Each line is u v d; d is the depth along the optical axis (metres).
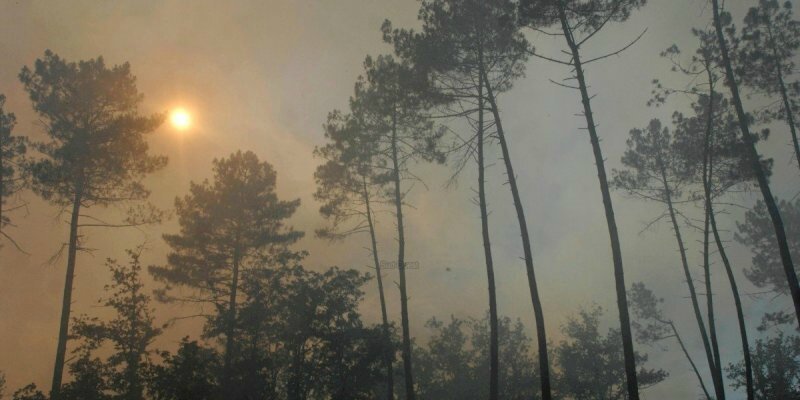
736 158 22.06
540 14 17.23
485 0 18.89
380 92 24.52
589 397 33.34
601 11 16.59
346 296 22.62
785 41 22.62
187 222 28.97
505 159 18.19
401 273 23.66
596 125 16.34
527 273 16.89
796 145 22.84
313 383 21.42
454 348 35.91
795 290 15.95
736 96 18.36
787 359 27.95
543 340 15.96
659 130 26.70
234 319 22.88
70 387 20.27
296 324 22.02
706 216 23.44
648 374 32.03
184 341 19.50
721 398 21.91
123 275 23.73
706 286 23.45
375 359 21.64
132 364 21.95
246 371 19.78
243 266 28.52
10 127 22.48
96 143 22.30
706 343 24.11
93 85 23.20
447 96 19.77
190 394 18.00
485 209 19.61
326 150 27.53
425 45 19.27
